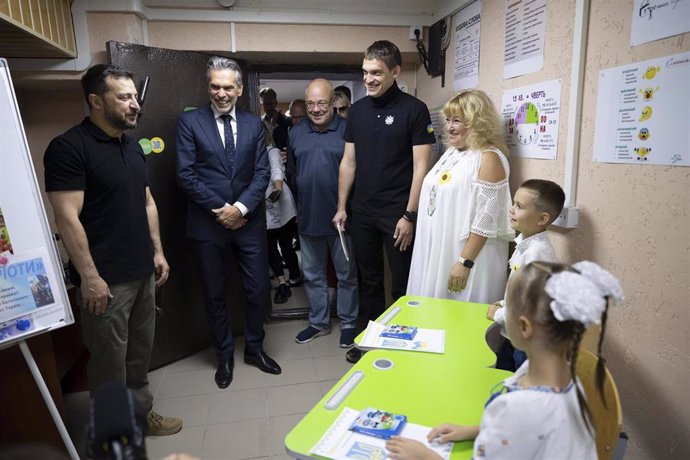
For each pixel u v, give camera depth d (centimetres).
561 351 82
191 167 229
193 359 280
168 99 253
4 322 136
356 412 108
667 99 127
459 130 195
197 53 265
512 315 88
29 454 168
